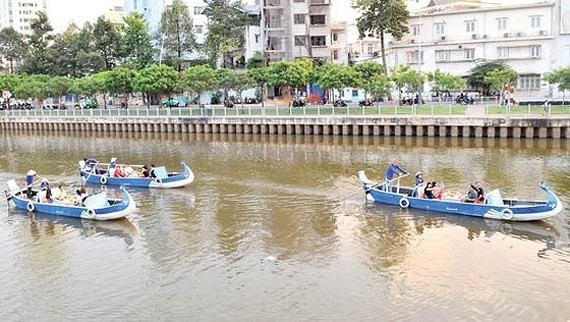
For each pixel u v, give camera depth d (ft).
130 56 308.40
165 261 79.82
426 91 254.27
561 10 232.32
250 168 144.05
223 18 293.64
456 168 134.41
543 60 237.25
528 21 241.76
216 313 63.98
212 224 95.91
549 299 65.00
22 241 90.63
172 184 122.93
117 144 203.72
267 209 104.06
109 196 116.98
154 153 177.99
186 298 67.97
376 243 84.23
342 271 74.23
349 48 353.72
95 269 77.92
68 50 343.87
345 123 192.24
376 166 141.08
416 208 100.58
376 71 215.31
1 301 68.90
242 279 72.74
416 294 67.05
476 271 73.15
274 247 83.92
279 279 72.38
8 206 111.34
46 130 254.47
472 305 63.93
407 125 183.73
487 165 136.77
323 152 165.68
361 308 63.87
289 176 132.16
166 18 301.02
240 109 209.77
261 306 65.16
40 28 356.38
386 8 247.50
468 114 178.60
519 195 107.45
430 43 260.42
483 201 95.04
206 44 297.53
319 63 292.40
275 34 296.71
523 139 171.01
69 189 127.24
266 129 205.87
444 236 86.28
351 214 99.04
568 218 93.09
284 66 222.48
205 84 227.40
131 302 67.51
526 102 206.28
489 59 244.83
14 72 387.75
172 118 222.07
